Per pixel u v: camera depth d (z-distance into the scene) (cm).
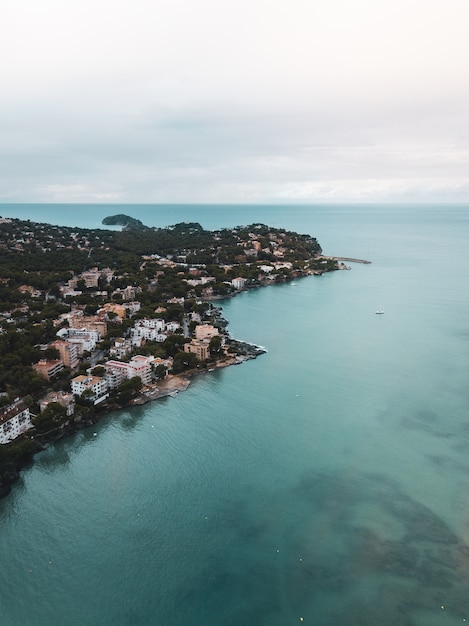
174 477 17788
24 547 14512
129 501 16475
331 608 12444
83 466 18575
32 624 12175
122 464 18662
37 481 17675
